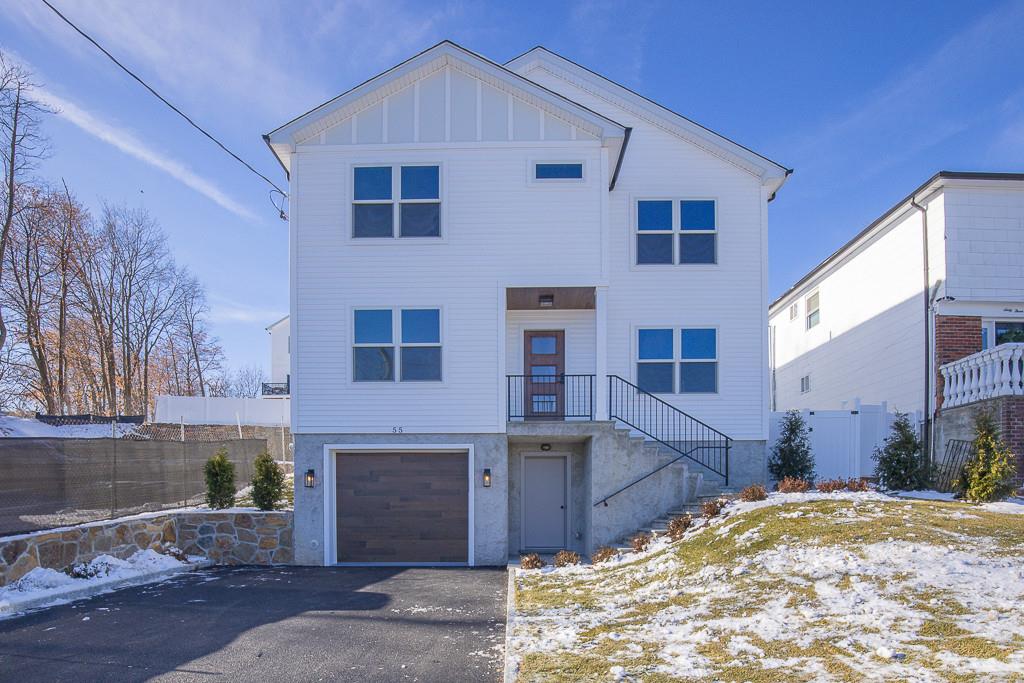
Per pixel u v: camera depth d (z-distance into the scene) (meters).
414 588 10.77
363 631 8.04
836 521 9.45
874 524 9.10
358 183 13.86
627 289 14.84
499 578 11.73
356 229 13.79
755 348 14.66
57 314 32.56
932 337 15.77
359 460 13.73
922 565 7.57
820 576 7.77
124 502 12.32
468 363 13.55
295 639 7.70
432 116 13.90
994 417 13.59
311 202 13.80
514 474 15.07
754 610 7.20
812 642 6.12
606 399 13.50
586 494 14.03
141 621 8.53
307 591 10.52
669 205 14.98
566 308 15.16
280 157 14.37
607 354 14.74
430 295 13.64
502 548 13.35
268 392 40.78
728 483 13.91
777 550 8.77
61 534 10.30
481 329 13.58
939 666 5.30
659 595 8.36
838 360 21.14
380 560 13.53
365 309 13.68
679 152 15.06
